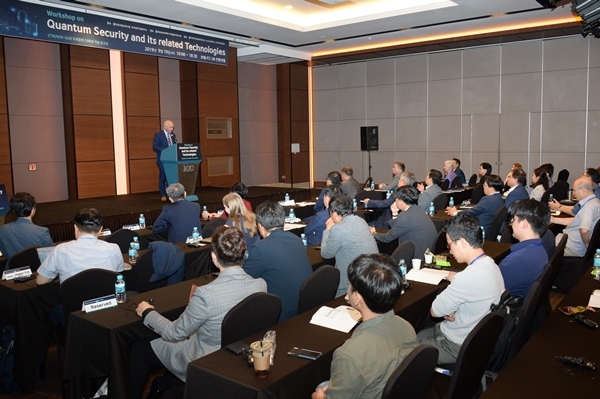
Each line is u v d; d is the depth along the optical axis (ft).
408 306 9.02
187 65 35.65
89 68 29.53
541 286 8.41
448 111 38.63
